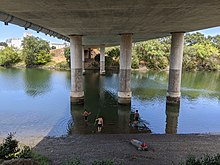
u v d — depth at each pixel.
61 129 21.58
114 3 14.23
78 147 15.98
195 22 22.31
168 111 28.70
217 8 15.77
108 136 18.33
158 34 35.59
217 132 20.50
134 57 88.31
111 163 10.88
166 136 18.36
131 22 22.00
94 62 92.38
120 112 28.34
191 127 22.84
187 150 15.53
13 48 117.88
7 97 35.56
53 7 14.92
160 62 88.62
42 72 76.12
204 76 68.94
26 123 23.14
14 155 11.35
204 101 34.03
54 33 31.89
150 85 48.41
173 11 16.83
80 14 17.52
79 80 32.03
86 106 31.22
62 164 12.59
